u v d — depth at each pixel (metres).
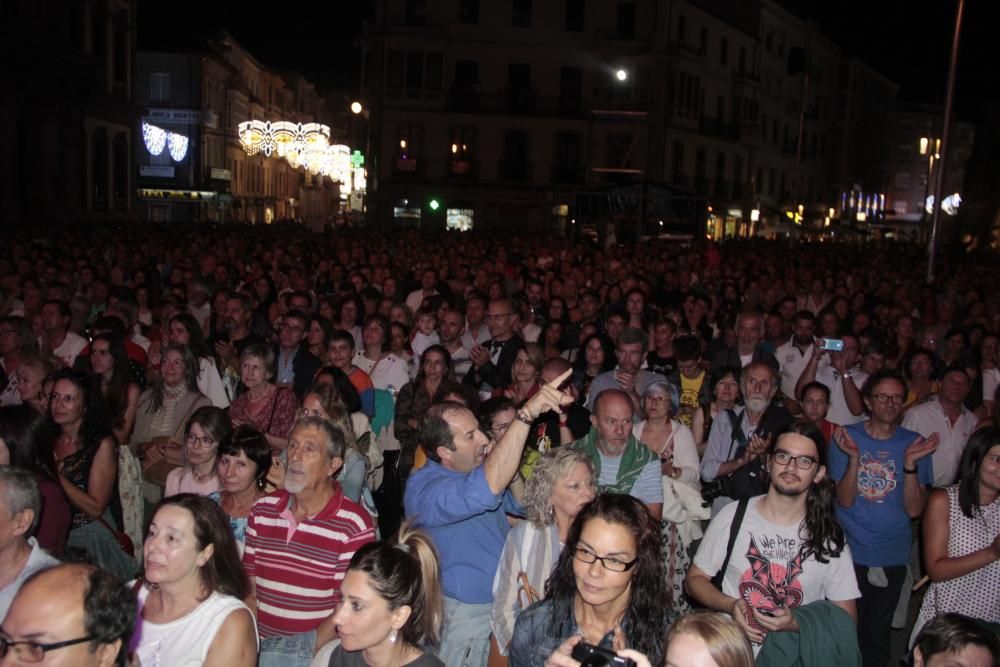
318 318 9.59
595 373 8.38
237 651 3.72
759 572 4.46
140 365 8.59
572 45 48.00
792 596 4.41
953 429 7.50
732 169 58.22
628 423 5.28
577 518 3.56
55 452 5.46
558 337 10.55
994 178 48.09
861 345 9.31
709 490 6.22
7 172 28.16
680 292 15.39
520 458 4.31
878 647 5.74
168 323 9.57
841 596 4.39
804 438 4.41
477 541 4.63
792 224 59.19
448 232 33.78
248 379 7.05
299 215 85.50
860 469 5.77
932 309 13.45
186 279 12.57
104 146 36.19
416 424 7.54
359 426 6.99
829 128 77.19
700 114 53.06
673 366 9.02
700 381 8.28
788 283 16.45
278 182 75.88
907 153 97.25
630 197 31.72
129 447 6.50
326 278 15.90
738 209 58.31
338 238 26.11
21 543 4.01
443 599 4.24
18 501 3.91
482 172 48.03
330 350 8.03
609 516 3.48
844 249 32.75
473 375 8.84
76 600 2.89
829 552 4.39
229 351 8.74
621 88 48.28
